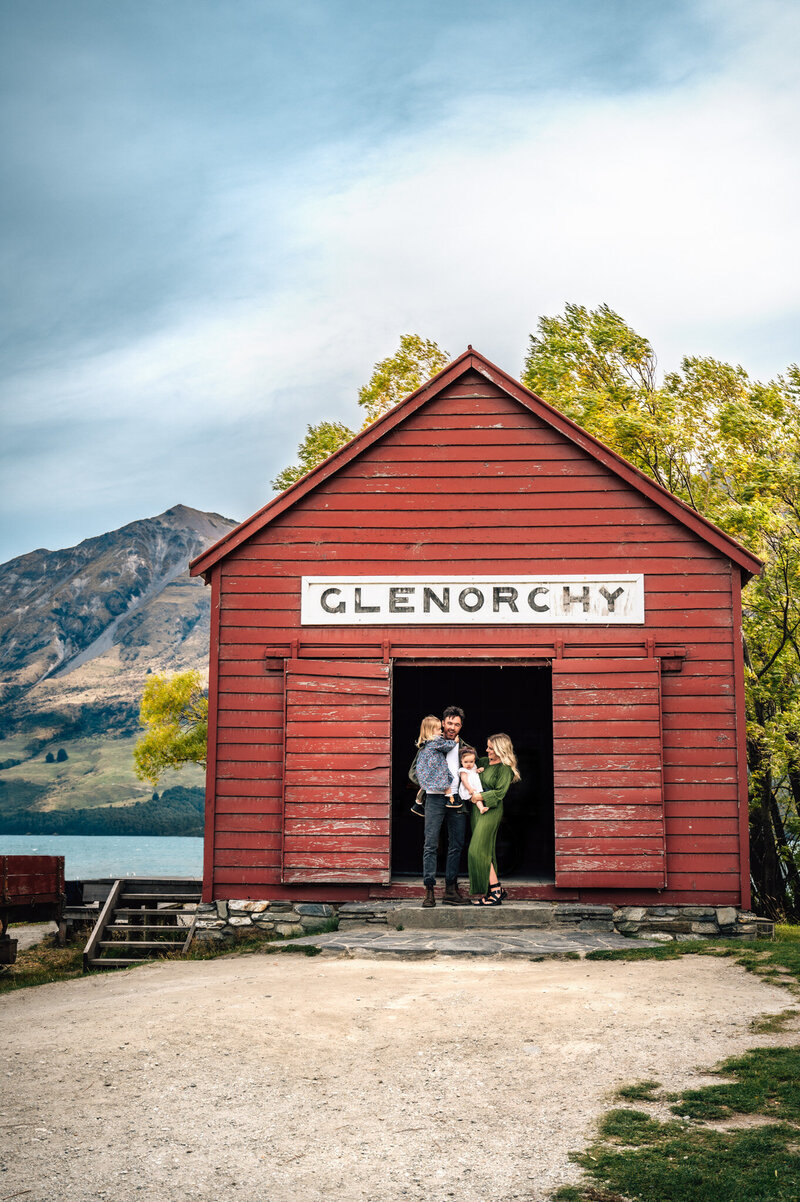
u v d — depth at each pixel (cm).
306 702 1305
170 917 1450
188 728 3169
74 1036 852
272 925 1288
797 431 2095
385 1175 574
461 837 1273
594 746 1268
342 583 1331
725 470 2186
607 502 1316
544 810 1797
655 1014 864
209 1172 581
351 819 1286
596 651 1289
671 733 1273
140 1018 897
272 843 1298
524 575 1313
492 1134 628
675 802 1262
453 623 1313
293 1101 688
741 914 1236
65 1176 578
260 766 1312
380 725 1300
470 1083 715
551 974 1029
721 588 1291
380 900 1286
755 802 2067
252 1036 825
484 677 1892
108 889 1548
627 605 1295
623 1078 718
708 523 1285
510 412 1343
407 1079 725
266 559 1345
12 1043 847
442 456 1343
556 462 1330
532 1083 712
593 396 2166
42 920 1527
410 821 1825
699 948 1149
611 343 2322
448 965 1080
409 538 1333
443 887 1338
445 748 1262
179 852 16538
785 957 1068
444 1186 560
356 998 932
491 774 1280
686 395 2322
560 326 2445
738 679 1272
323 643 1324
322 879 1275
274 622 1334
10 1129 648
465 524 1328
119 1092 711
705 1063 743
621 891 1255
